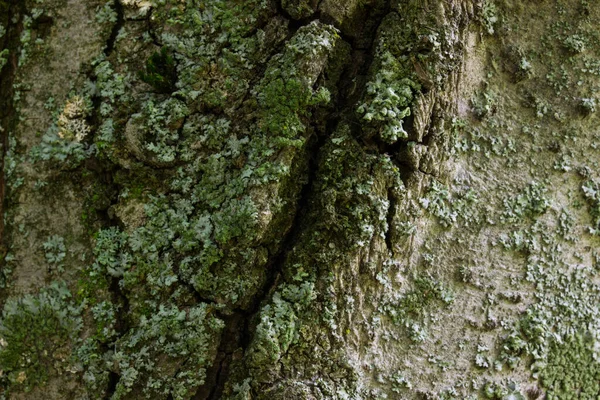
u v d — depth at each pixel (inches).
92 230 20.5
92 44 20.6
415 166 20.5
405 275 20.6
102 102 20.5
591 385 22.0
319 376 19.9
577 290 21.9
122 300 20.4
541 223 21.5
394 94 20.1
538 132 21.6
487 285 21.2
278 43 20.4
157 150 20.2
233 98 20.2
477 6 21.0
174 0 20.5
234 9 20.3
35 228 20.6
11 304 20.5
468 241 21.1
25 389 20.4
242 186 20.0
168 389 20.0
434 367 20.8
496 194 21.3
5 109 20.9
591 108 21.7
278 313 19.9
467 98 21.2
